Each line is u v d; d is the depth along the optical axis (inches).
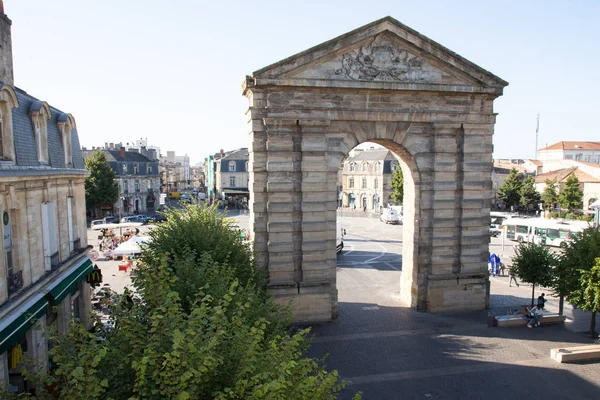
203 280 564.7
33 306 630.5
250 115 844.0
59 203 773.9
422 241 934.4
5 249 589.9
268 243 860.0
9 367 574.2
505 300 1043.9
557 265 855.1
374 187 3430.1
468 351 753.0
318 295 880.3
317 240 873.5
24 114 672.4
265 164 852.0
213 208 1019.9
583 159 3727.9
